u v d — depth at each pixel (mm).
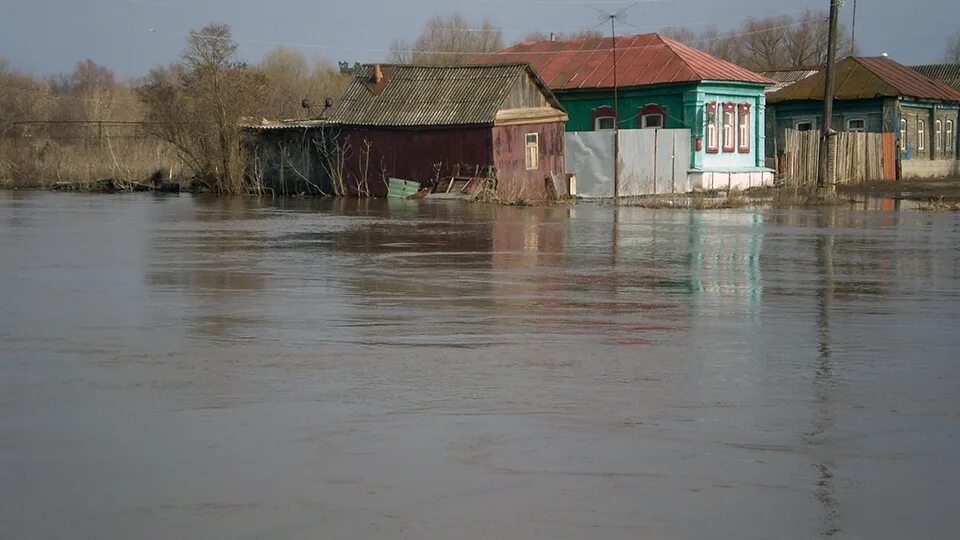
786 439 6375
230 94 41500
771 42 90812
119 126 53062
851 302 11852
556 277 14008
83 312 10961
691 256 16719
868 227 22969
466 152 36500
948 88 58156
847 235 20766
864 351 9016
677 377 7988
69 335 9641
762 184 44625
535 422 6711
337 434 6426
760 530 4949
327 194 39406
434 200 36062
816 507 5246
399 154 37656
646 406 7113
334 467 5812
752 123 44812
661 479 5645
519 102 37438
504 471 5754
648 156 38719
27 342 9297
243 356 8703
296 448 6148
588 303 11719
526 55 47281
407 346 9164
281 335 9680
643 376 8008
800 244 18859
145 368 8242
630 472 5750
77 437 6367
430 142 37062
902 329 10102
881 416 6902
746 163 44438
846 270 14875
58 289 12695
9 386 7633
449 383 7750
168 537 4859
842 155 45188
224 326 10141
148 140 47406
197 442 6266
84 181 45500
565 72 45219
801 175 43062
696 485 5555
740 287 13078
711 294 12453
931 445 6273
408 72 39156
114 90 86688
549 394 7422
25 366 8312
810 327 10203
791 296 12320
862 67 52094
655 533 4902
